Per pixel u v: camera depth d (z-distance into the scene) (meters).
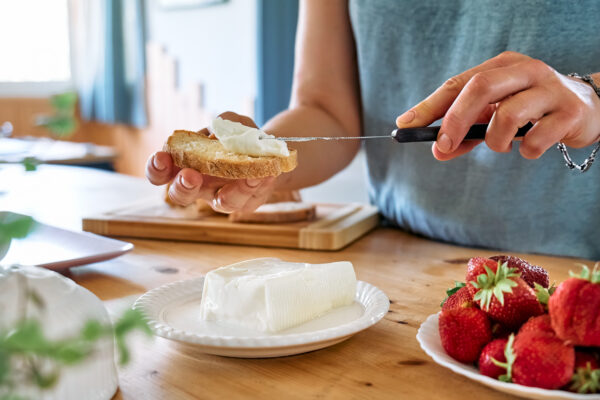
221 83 3.97
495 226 1.19
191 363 0.62
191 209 1.38
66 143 3.63
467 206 1.21
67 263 0.92
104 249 1.03
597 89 0.83
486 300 0.55
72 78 4.96
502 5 1.19
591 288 0.48
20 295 0.49
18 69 4.68
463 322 0.55
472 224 1.20
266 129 1.27
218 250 1.16
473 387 0.56
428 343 0.59
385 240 1.26
